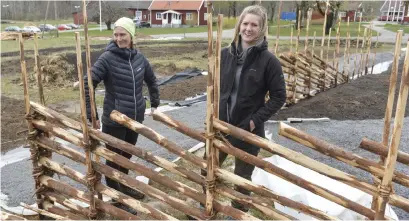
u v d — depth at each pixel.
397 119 1.89
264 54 3.04
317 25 38.56
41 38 24.81
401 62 14.49
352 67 15.14
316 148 2.21
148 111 7.92
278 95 3.09
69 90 10.26
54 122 3.00
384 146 2.09
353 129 6.39
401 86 1.84
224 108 3.22
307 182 2.36
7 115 7.71
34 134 3.14
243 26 2.99
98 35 29.86
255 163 2.42
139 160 5.16
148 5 52.72
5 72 12.60
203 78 12.30
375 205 2.41
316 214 2.39
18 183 4.60
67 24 41.03
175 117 7.62
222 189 2.61
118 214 2.97
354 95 8.88
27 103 3.04
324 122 6.87
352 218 3.22
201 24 48.25
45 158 3.26
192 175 2.65
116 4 40.97
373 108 7.78
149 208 2.86
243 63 3.09
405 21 41.97
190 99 9.20
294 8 43.31
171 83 11.59
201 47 22.14
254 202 2.54
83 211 3.13
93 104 2.80
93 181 2.95
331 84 10.07
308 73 8.42
